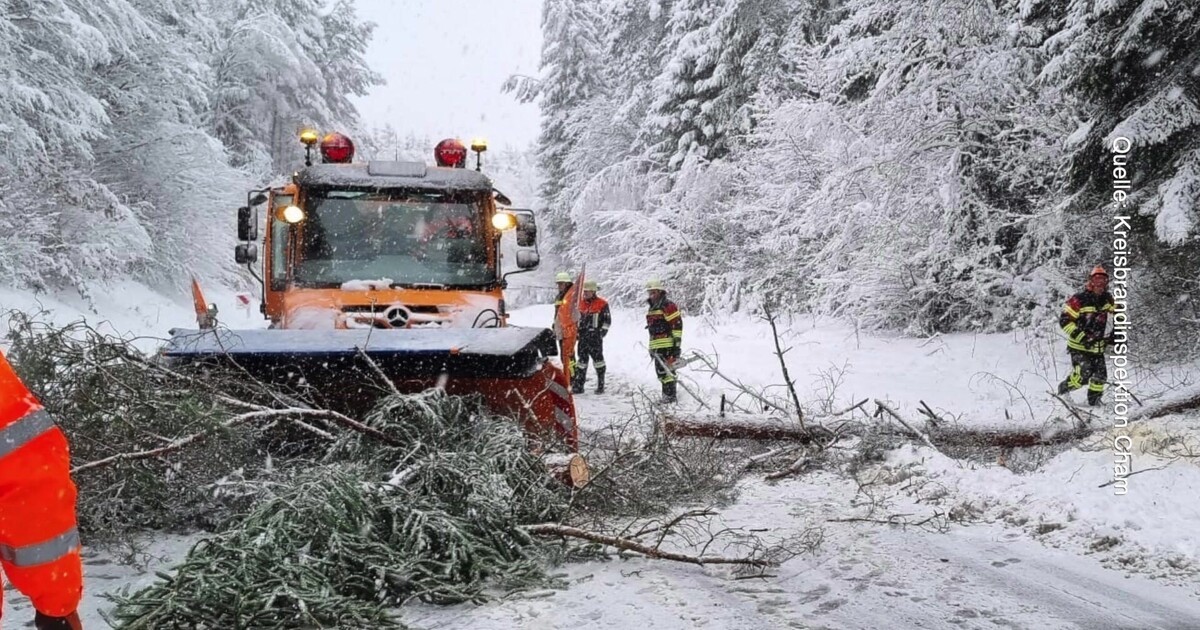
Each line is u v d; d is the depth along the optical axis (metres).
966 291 15.85
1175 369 11.48
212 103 36.22
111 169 24.19
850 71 17.61
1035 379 12.05
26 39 19.27
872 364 13.86
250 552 3.85
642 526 5.60
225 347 5.61
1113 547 5.09
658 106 27.38
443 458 4.83
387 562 4.25
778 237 20.12
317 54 43.09
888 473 6.81
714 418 7.66
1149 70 11.25
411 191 8.37
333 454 5.22
